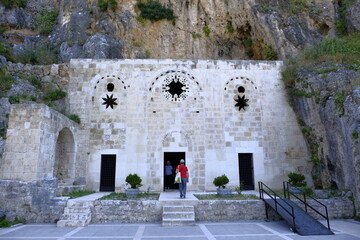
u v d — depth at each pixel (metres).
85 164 16.77
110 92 17.88
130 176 14.09
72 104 17.55
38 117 12.16
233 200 12.12
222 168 17.19
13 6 28.30
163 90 18.08
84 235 9.03
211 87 18.36
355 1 21.47
